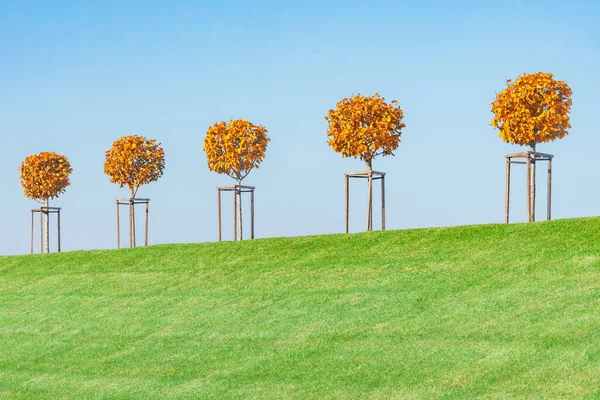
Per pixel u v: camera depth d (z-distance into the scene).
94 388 15.49
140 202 39.34
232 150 34.44
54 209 43.84
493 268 19.33
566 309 15.27
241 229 34.41
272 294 20.66
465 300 17.23
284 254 24.86
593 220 22.03
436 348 14.40
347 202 30.48
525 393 11.66
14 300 24.95
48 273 28.11
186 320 19.64
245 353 16.23
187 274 24.55
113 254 29.36
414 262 21.31
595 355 12.66
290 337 16.84
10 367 17.95
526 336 14.15
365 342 15.56
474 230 23.52
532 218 26.55
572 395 11.33
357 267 21.89
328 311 18.28
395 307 17.67
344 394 12.92
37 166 42.78
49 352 18.78
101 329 20.12
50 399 15.17
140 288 23.80
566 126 26.95
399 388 12.76
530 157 26.50
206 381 14.82
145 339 18.59
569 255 19.11
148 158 39.12
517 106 26.80
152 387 14.98
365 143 29.78
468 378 12.63
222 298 21.14
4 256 33.31
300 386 13.68
